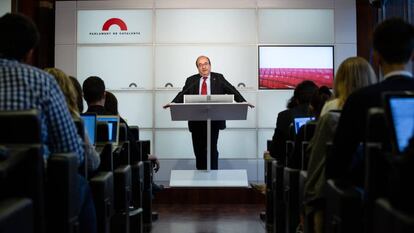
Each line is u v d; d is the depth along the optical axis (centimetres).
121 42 802
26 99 192
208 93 648
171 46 802
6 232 145
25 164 173
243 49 800
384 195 168
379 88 197
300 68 797
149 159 527
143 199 484
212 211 596
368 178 172
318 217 248
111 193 291
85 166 246
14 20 206
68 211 196
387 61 201
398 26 196
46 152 210
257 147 798
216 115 581
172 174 636
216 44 800
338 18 795
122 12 802
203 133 662
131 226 404
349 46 796
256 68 799
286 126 423
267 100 802
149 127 803
